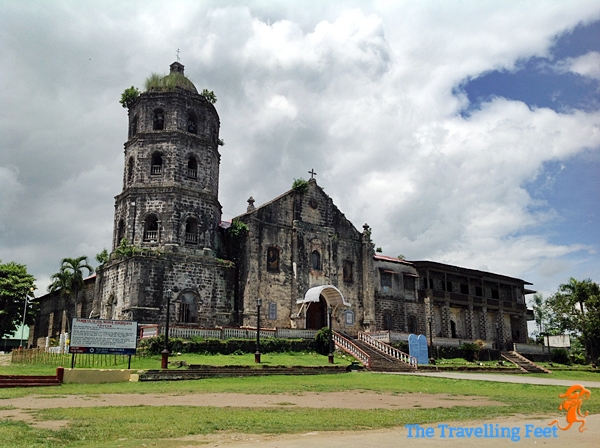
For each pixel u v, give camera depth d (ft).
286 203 158.40
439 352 157.48
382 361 129.59
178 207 136.36
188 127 146.10
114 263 134.92
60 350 118.83
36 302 188.34
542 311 243.19
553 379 116.78
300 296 153.28
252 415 46.96
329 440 35.14
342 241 168.66
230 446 32.65
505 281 215.51
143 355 106.63
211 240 141.79
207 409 51.19
